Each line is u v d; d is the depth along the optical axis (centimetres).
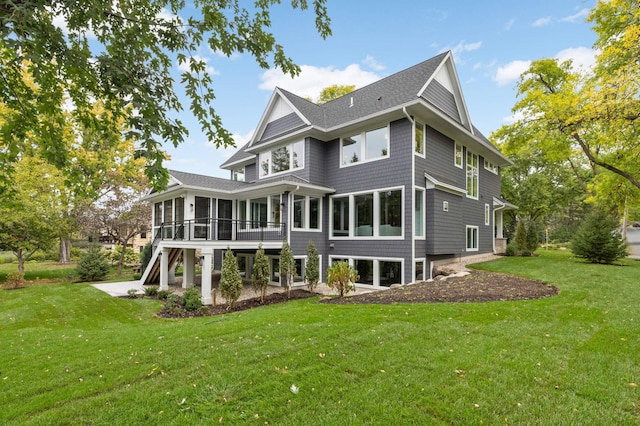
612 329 493
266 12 419
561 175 2691
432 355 404
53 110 383
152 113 338
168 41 376
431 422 271
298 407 296
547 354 403
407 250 1137
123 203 2020
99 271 1748
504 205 1972
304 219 1357
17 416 295
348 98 1559
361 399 305
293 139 1441
